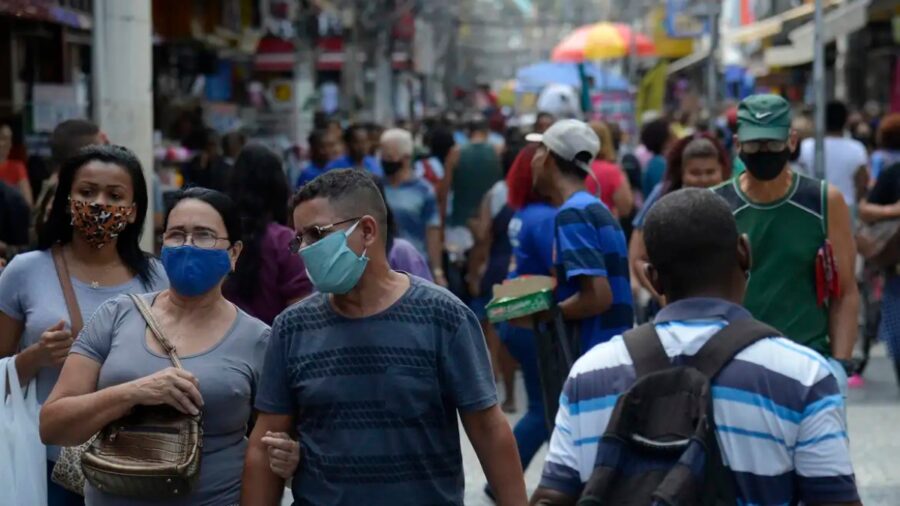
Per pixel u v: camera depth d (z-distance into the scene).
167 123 34.12
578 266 11.48
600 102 54.28
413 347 7.18
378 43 79.31
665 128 23.05
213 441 8.16
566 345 11.70
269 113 49.41
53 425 7.93
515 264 13.16
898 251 18.06
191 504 8.06
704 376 6.07
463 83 164.38
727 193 10.59
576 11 145.50
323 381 7.17
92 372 8.29
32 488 8.98
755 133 10.12
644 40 53.47
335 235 7.05
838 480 6.03
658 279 6.53
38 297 9.39
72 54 28.92
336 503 7.11
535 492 6.43
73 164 9.40
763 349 6.16
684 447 5.89
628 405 6.03
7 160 21.08
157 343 8.26
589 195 11.84
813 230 10.38
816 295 10.41
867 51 48.41
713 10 30.06
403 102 100.19
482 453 7.39
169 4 33.28
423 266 13.02
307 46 57.78
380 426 7.13
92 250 9.54
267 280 11.84
